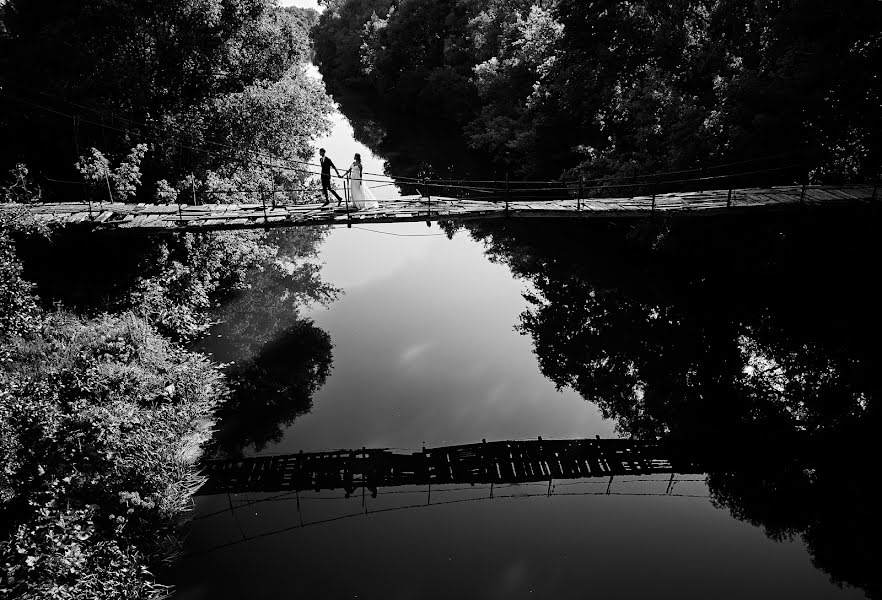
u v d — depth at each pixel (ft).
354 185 58.75
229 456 47.70
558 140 112.27
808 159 61.46
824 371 55.88
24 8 74.59
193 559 36.65
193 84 81.46
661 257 83.87
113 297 56.54
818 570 35.47
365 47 237.45
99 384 40.98
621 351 65.98
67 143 70.23
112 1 71.67
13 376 38.27
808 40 63.87
